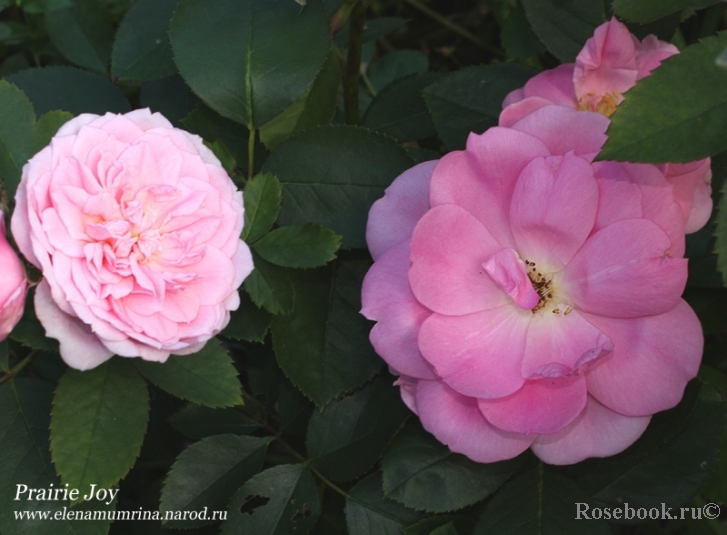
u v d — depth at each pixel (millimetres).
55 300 240
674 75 251
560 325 276
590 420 274
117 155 256
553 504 289
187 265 257
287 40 306
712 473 296
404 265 275
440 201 274
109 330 243
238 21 308
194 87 304
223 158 307
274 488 306
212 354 274
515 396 268
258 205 292
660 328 267
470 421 272
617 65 307
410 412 308
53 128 278
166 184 258
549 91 318
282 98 306
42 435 282
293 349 311
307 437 314
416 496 295
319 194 315
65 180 247
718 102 250
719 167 313
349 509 307
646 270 259
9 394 286
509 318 277
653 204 263
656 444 289
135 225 252
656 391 266
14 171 274
